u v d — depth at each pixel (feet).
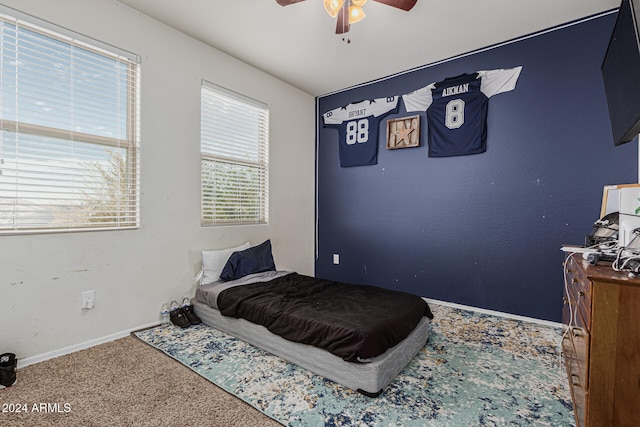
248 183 11.40
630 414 3.63
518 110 9.39
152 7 7.95
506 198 9.67
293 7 7.89
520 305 9.48
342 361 5.74
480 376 6.14
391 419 4.88
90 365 6.43
